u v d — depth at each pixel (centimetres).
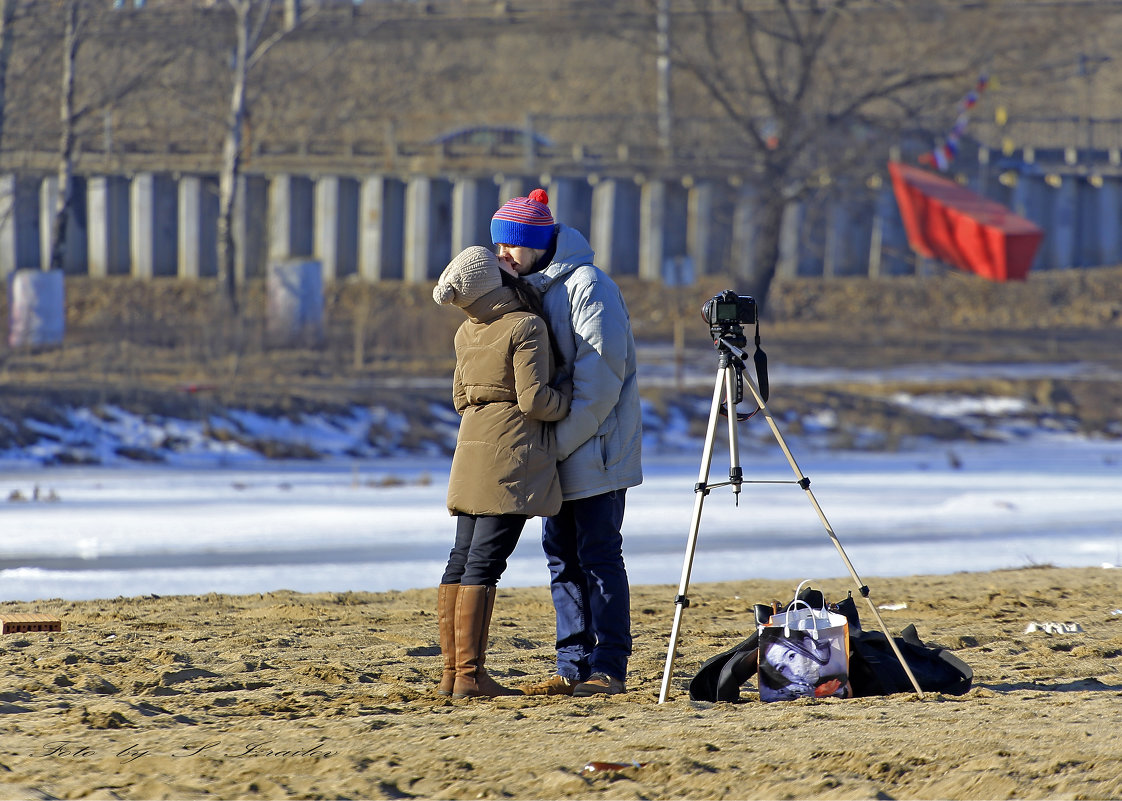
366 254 17975
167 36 15825
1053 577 4162
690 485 8200
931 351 14775
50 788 1533
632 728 1803
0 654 2531
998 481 8519
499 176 17850
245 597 3666
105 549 5388
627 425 2152
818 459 10281
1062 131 19738
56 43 15138
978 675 2358
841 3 15325
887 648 2156
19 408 9281
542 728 1803
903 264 18288
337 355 12850
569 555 2252
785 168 15550
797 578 4662
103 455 9106
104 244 18088
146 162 17950
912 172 15800
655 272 17688
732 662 2117
